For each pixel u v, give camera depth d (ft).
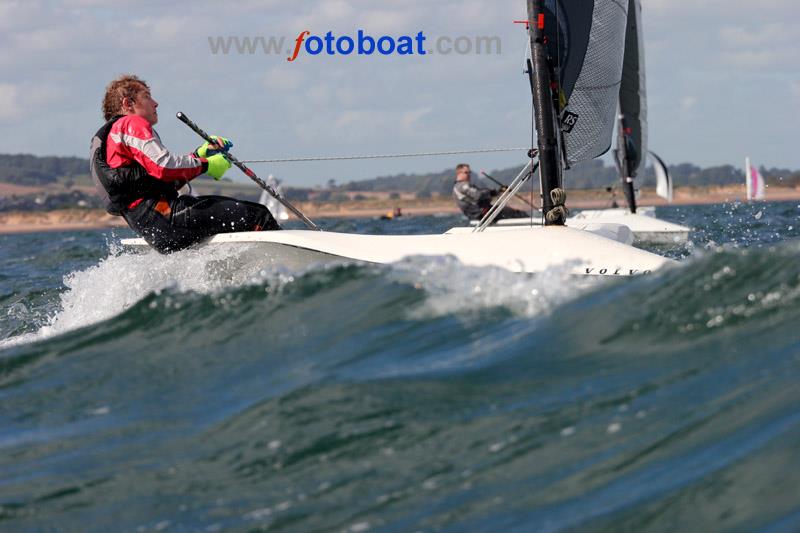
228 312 53.62
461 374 39.96
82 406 44.60
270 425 38.01
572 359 39.60
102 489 35.19
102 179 69.41
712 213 220.23
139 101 70.38
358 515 30.50
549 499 29.12
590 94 90.84
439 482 31.58
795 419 29.35
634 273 61.93
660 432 31.40
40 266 148.87
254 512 31.76
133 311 55.98
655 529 26.08
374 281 54.19
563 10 85.05
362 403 38.29
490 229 76.84
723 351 36.91
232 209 70.28
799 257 41.57
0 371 51.08
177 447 37.96
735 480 27.04
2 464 38.68
